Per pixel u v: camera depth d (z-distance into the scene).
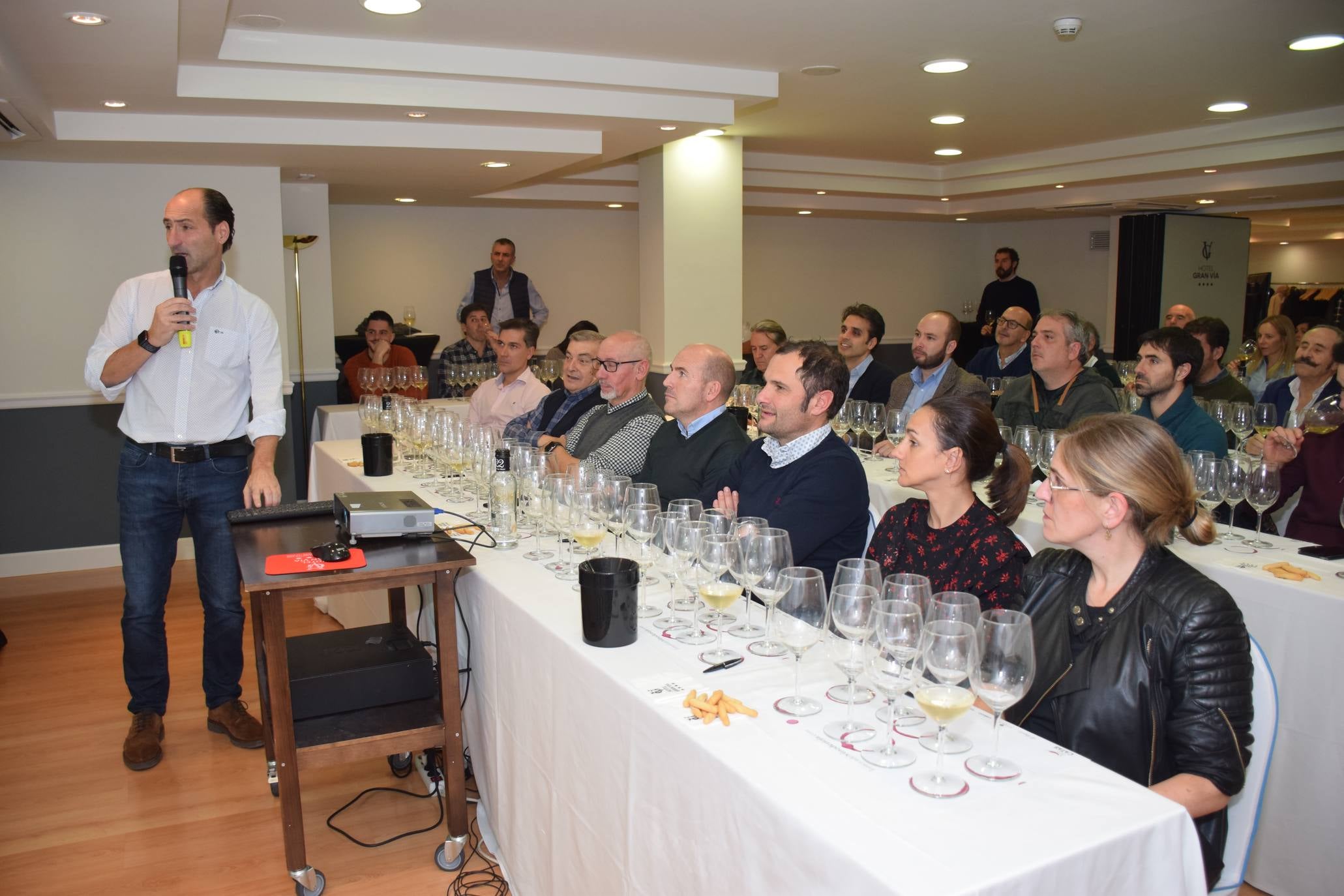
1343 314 12.12
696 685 1.58
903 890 1.02
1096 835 1.14
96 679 3.60
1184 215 8.95
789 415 2.36
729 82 4.70
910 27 3.99
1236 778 1.41
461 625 2.48
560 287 8.59
